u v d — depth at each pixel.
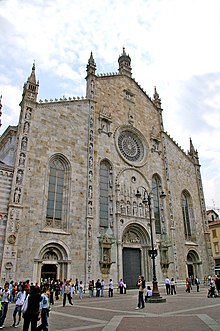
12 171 31.58
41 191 33.22
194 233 52.34
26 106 35.47
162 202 48.44
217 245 71.56
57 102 38.97
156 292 25.45
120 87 50.09
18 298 15.74
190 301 24.78
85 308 21.59
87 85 45.44
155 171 49.59
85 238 35.28
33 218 31.52
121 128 47.09
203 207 56.06
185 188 54.34
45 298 12.15
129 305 22.78
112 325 14.08
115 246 38.03
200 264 50.25
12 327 14.90
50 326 14.23
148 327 13.39
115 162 43.44
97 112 44.22
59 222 34.47
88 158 39.53
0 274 27.09
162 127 54.97
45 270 31.73
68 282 24.81
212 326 12.91
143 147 49.53
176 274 44.66
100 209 39.25
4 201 30.12
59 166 37.12
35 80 37.72
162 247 44.16
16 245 28.88
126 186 43.41
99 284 32.03
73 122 40.00
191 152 60.41
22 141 33.47
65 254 33.09
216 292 31.23
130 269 39.97
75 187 36.88
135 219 42.06
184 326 13.31
